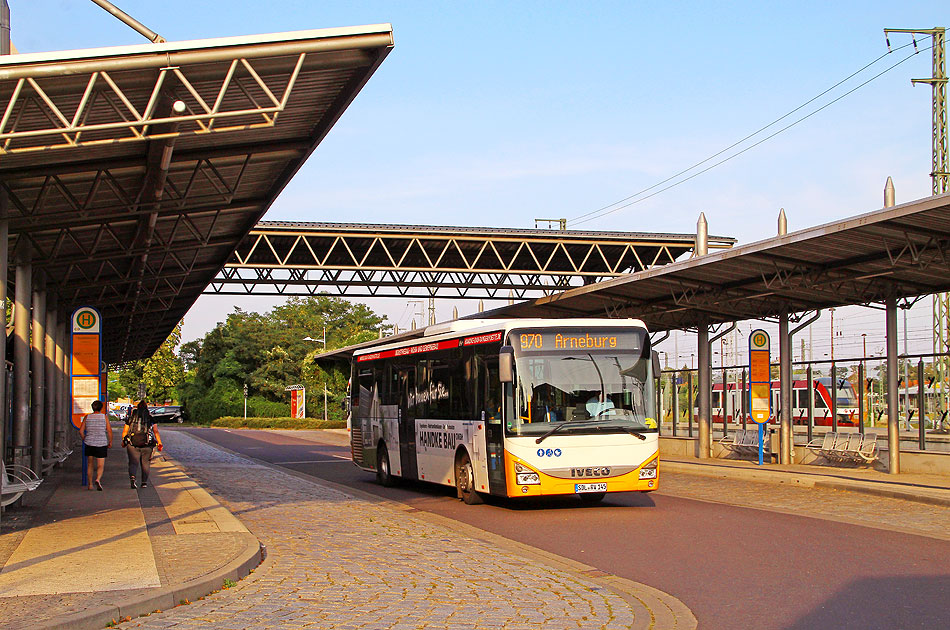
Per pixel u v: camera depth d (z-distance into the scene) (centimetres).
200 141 1408
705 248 2666
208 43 1044
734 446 2830
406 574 1033
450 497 2012
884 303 2255
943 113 3759
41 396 2197
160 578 938
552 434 1642
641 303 2770
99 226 1988
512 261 5341
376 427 2378
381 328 9756
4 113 1101
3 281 1375
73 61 1023
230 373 9825
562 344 1689
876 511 1600
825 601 884
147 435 2108
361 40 1071
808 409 2589
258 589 947
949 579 984
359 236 5059
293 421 7906
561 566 1113
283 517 1586
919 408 2228
